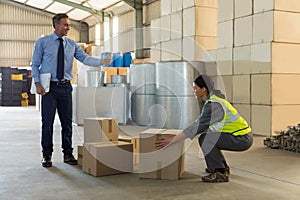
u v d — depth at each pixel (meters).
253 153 4.55
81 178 3.26
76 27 18.17
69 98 3.87
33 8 17.39
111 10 15.30
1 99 16.47
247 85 6.43
